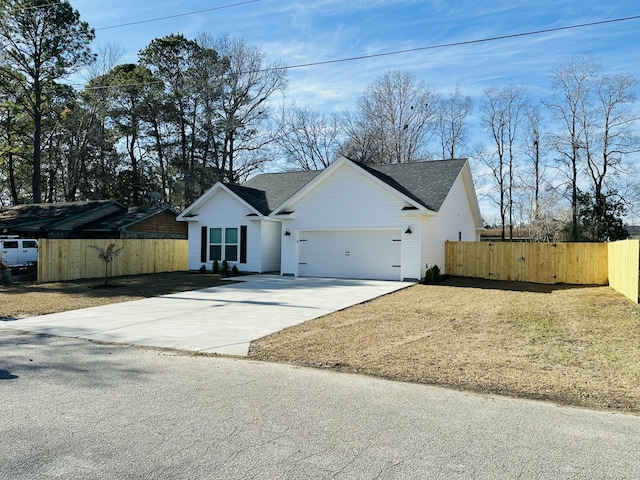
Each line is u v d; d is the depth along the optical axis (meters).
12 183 41.59
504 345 7.76
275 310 11.66
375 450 3.82
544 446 3.92
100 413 4.64
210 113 36.66
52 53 32.47
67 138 40.69
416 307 11.96
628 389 5.45
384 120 42.03
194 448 3.83
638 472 3.46
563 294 14.30
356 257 19.47
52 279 18.75
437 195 19.55
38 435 4.09
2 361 6.88
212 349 7.70
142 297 14.27
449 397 5.25
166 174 41.06
